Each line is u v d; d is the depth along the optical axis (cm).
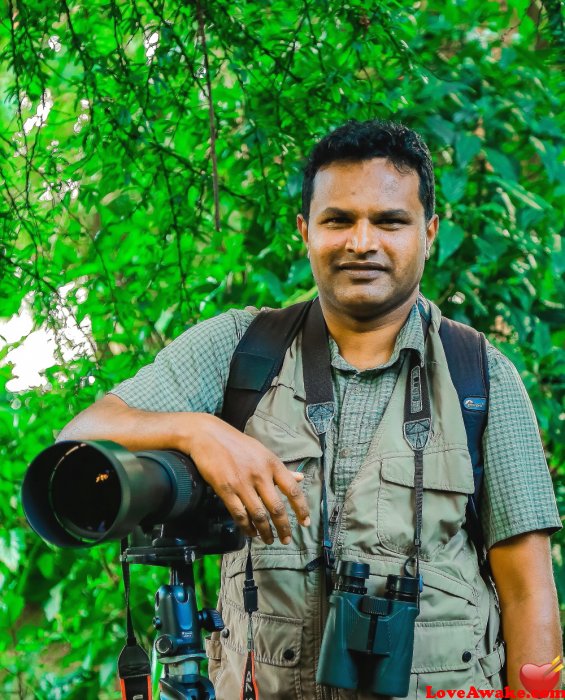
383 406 177
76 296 345
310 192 181
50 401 336
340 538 169
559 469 367
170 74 301
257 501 154
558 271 352
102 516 138
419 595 165
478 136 355
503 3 420
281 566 170
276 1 312
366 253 172
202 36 277
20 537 346
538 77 363
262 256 339
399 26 311
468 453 171
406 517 168
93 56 307
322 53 312
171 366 182
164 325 345
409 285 177
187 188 332
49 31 305
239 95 328
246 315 193
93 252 344
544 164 352
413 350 178
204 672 346
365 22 296
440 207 354
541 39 399
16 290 329
